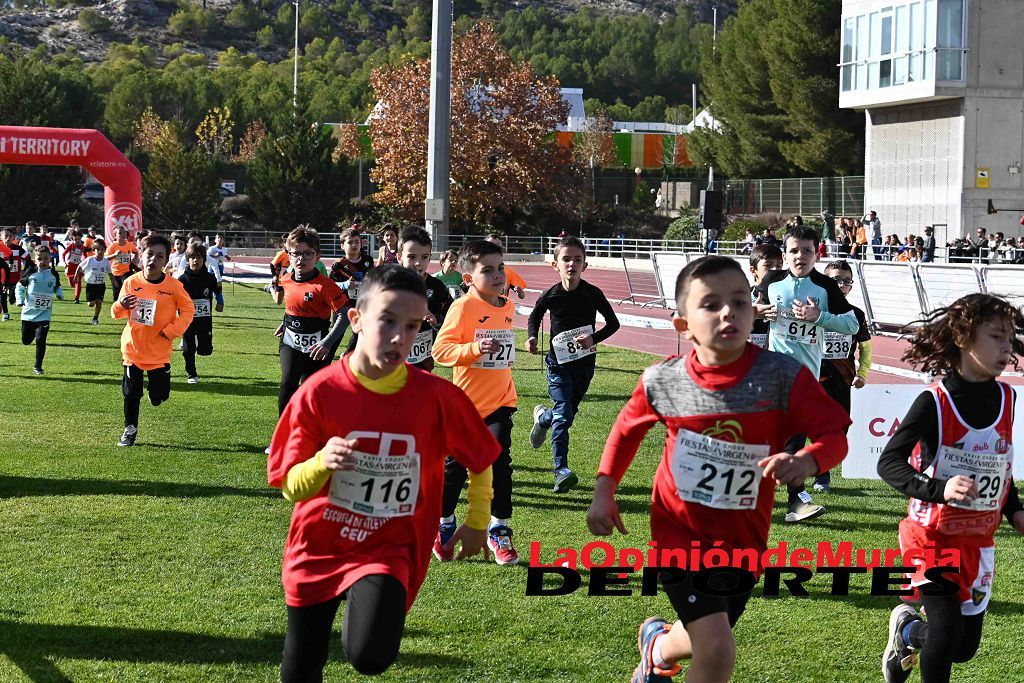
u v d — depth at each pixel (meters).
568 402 8.45
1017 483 8.67
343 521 3.86
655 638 4.35
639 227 69.38
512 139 63.81
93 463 9.25
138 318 9.86
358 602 3.66
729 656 3.81
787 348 8.40
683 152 84.50
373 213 66.38
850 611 5.86
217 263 31.56
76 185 64.00
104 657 5.07
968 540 4.35
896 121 45.00
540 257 58.91
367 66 154.25
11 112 67.62
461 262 7.27
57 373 14.83
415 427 3.87
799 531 7.46
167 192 64.44
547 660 5.14
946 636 4.29
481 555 6.87
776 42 60.16
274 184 62.84
